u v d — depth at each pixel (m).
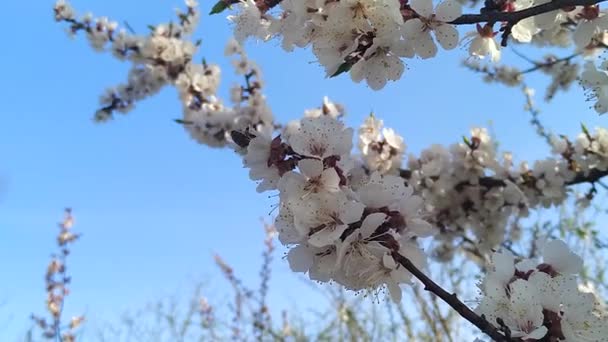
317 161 0.23
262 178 0.26
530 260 0.25
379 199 0.23
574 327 0.22
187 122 0.64
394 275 0.23
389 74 0.27
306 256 0.23
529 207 0.58
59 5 0.68
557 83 0.57
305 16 0.26
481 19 0.26
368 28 0.26
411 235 0.23
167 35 0.67
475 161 0.58
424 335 0.69
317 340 0.82
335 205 0.23
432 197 0.58
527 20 0.32
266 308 0.90
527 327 0.22
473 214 0.59
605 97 0.31
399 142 0.57
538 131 0.64
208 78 0.67
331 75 0.27
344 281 0.23
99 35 0.67
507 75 0.65
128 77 0.69
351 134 0.25
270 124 0.61
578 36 0.36
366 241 0.23
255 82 0.65
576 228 0.61
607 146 0.54
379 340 0.73
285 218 0.23
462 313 0.21
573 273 0.24
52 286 0.83
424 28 0.27
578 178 0.55
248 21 0.30
